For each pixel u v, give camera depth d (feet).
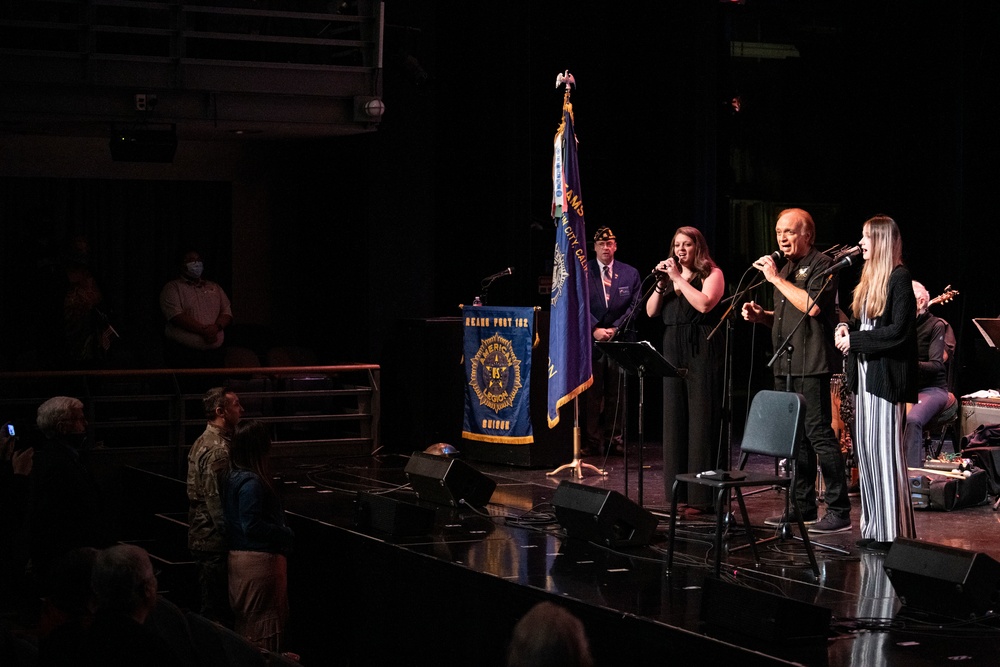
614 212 37.78
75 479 21.13
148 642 11.94
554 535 21.17
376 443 32.14
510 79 35.24
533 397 29.07
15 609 25.41
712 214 36.27
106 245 36.06
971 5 36.65
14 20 29.37
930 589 15.46
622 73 37.55
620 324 30.37
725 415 22.06
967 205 37.04
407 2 33.60
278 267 37.63
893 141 37.78
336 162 35.32
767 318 21.31
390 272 33.78
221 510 20.62
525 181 35.63
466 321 30.42
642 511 19.95
